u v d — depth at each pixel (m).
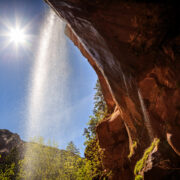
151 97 3.04
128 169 5.41
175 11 2.20
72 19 3.86
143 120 3.73
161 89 2.73
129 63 3.16
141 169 3.45
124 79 3.64
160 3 2.21
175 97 2.40
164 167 3.03
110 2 2.64
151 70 2.86
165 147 3.19
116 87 4.26
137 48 2.91
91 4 2.91
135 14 2.54
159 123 3.04
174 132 2.43
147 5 2.32
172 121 2.49
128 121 4.62
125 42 3.01
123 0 2.47
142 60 2.93
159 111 2.93
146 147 4.02
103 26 3.11
